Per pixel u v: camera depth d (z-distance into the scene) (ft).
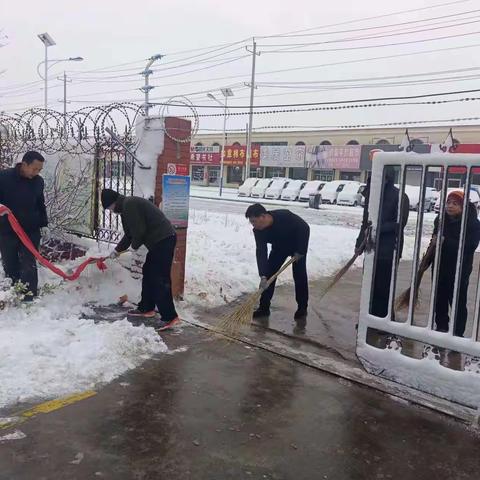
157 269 16.15
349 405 11.99
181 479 8.81
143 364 13.47
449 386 11.87
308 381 13.21
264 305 18.80
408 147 12.71
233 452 9.75
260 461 9.52
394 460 9.85
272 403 11.85
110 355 13.21
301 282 18.57
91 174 20.74
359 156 139.74
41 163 16.61
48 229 21.83
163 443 9.88
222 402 11.73
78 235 21.80
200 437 10.19
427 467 9.68
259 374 13.43
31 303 15.96
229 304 19.80
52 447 9.46
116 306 17.99
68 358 12.66
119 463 9.14
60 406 10.91
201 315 18.17
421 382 12.34
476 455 10.18
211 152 173.99
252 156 161.68
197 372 13.26
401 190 12.77
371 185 13.12
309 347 15.79
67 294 17.61
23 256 16.57
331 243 33.68
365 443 10.39
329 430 10.82
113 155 19.88
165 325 16.33
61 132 22.06
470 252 16.06
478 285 11.48
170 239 16.16
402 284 25.35
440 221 12.12
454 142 12.24
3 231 16.48
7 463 8.90
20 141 24.41
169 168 18.28
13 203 16.40
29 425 10.11
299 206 88.48
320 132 156.56
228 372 13.42
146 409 11.12
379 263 16.81
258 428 10.71
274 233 18.11
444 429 11.10
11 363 12.00
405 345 16.79
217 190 147.64
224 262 24.39
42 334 13.71
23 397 11.03
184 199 18.86
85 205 21.18
